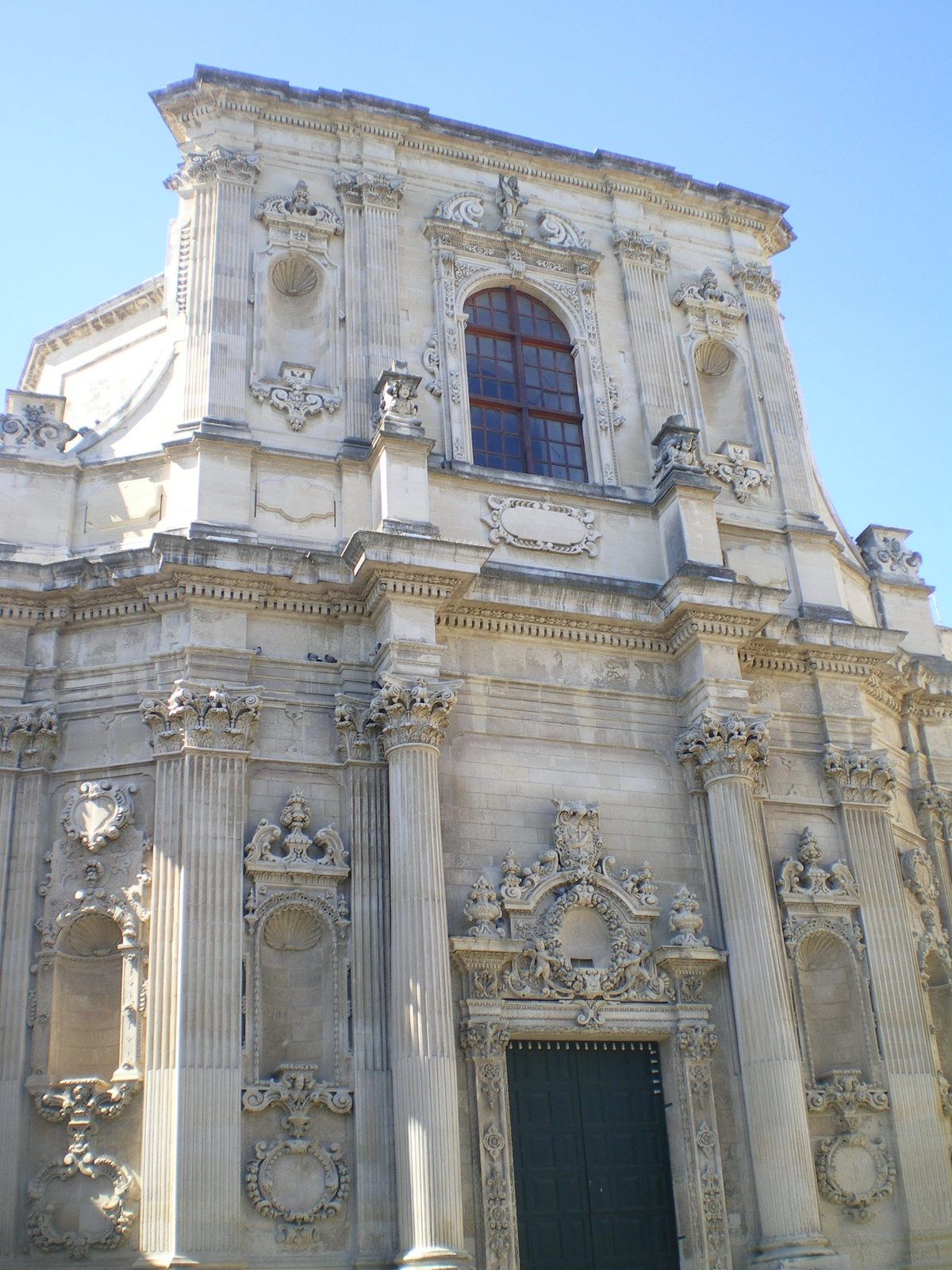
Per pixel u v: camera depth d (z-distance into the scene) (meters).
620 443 25.02
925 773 26.02
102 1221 17.00
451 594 20.69
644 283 26.78
